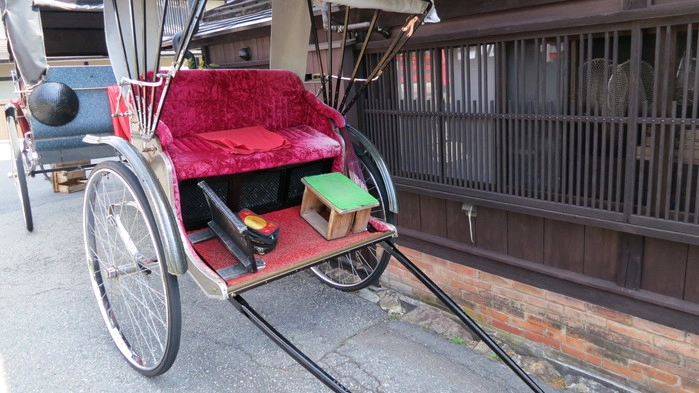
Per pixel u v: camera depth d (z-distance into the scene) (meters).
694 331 1.96
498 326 2.68
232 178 2.22
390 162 2.96
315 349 2.46
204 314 2.80
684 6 1.67
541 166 2.25
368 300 2.98
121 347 2.37
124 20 2.08
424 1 1.96
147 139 2.01
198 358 2.39
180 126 2.25
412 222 2.99
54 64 6.05
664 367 2.10
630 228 1.98
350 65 2.98
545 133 2.21
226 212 1.88
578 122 2.08
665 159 1.87
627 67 1.93
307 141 2.40
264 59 3.84
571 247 2.29
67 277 3.36
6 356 2.44
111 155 4.23
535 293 2.47
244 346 2.49
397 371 2.29
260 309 2.86
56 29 4.78
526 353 2.58
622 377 2.24
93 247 2.56
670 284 2.00
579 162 2.11
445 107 2.57
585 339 2.33
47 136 3.83
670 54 1.78
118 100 2.22
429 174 2.76
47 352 2.46
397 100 2.82
